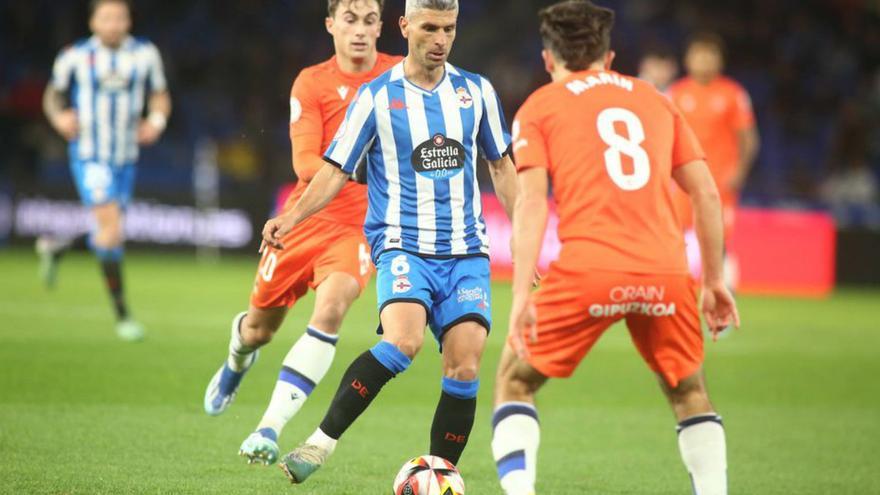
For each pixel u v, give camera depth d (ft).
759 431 81.71
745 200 241.14
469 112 56.59
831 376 109.91
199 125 255.91
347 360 106.22
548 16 51.62
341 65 65.62
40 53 256.11
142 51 118.93
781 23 306.35
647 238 48.24
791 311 173.78
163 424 73.87
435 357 112.16
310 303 155.84
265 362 102.37
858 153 264.11
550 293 48.14
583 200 48.52
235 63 268.00
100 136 115.65
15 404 78.23
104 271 112.27
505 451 48.06
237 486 58.29
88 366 94.73
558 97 49.83
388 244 55.88
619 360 115.34
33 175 224.33
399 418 80.59
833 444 77.30
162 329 119.75
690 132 50.90
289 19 281.13
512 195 58.65
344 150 55.93
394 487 53.93
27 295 145.89
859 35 308.40
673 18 301.84
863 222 236.84
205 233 218.59
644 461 69.92
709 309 49.88
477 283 55.67
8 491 55.21
